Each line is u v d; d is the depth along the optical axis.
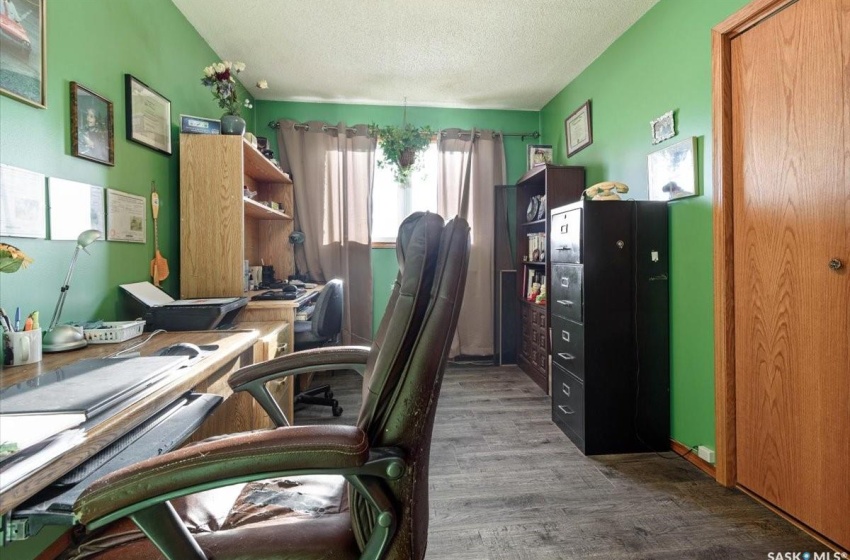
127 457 0.82
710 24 1.90
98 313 1.61
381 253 3.91
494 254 3.94
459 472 1.96
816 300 1.48
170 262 2.19
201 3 2.28
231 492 0.93
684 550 1.43
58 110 1.40
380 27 2.56
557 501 1.72
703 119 1.96
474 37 2.69
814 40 1.47
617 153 2.72
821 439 1.47
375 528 0.68
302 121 3.78
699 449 1.98
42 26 1.32
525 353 3.68
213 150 2.15
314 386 3.24
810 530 1.50
